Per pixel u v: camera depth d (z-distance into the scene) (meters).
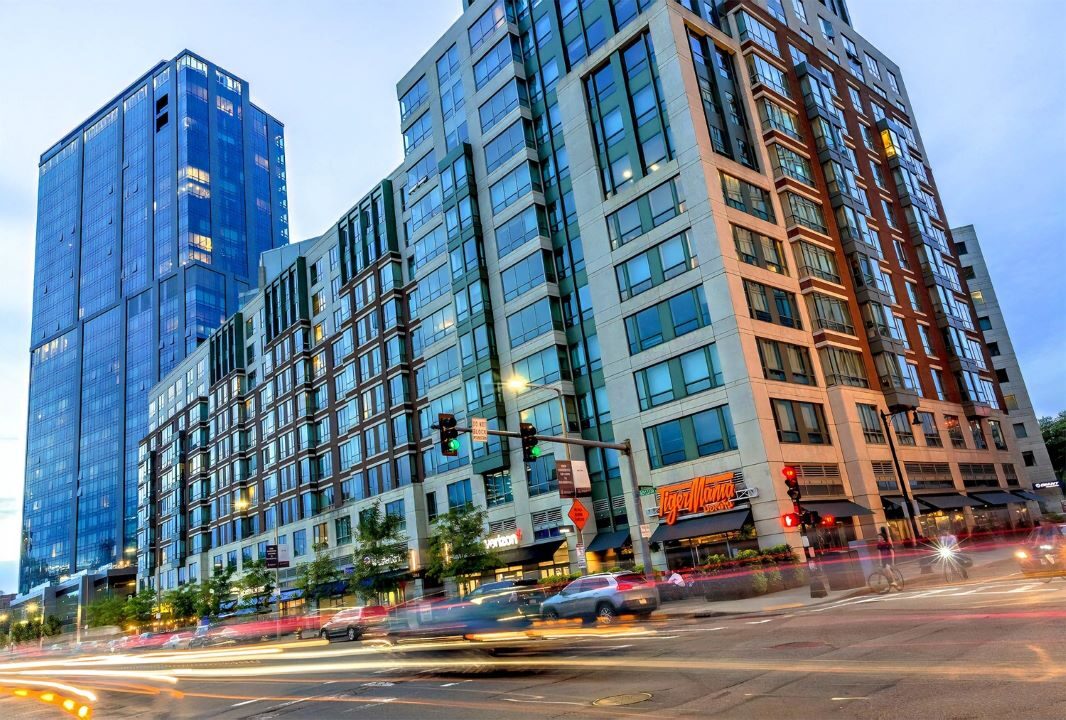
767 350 35.75
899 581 22.84
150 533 99.88
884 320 43.88
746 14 45.00
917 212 56.03
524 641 20.56
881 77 62.09
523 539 43.84
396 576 49.84
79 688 24.86
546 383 43.09
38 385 190.62
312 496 66.50
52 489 176.38
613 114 41.44
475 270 48.12
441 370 52.28
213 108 194.75
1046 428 90.44
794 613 19.72
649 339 38.03
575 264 43.50
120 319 177.12
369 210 63.44
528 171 45.81
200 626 59.72
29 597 152.62
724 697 9.30
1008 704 7.31
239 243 185.38
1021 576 22.14
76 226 198.88
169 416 101.94
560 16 46.00
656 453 37.06
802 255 40.66
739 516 32.88
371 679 16.45
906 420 43.94
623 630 20.41
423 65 56.81
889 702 7.98
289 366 73.19
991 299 78.69
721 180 37.84
